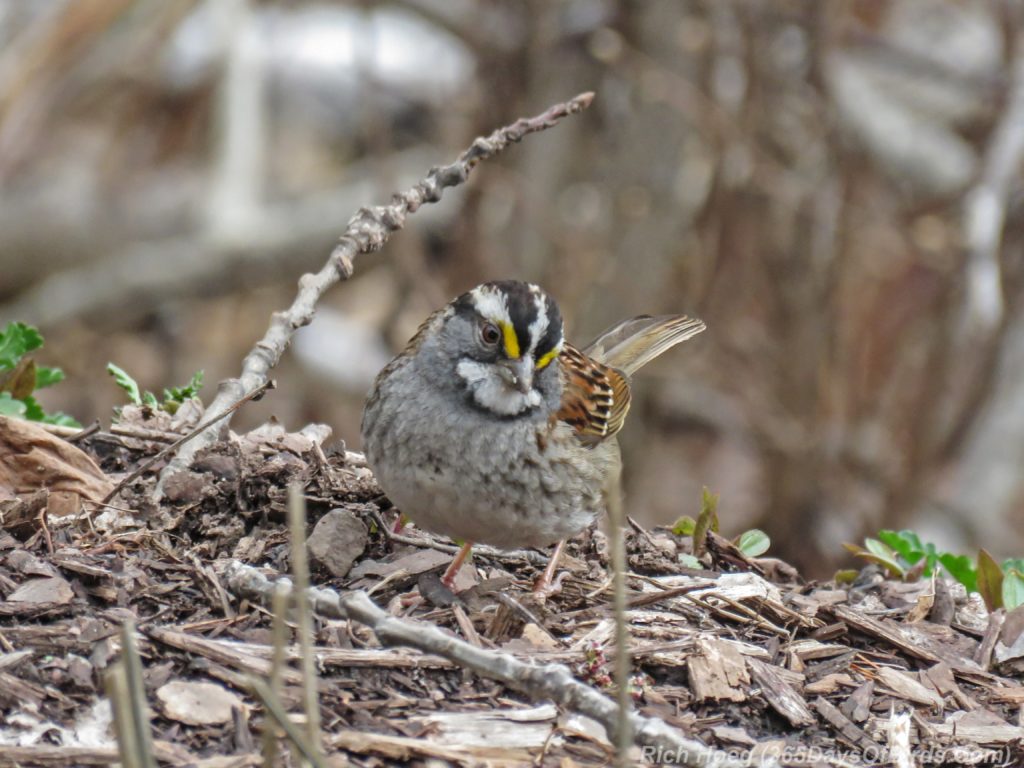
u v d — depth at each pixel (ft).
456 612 22.25
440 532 23.31
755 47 47.29
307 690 16.87
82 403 54.39
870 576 27.63
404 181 54.39
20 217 55.93
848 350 50.85
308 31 63.77
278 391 54.49
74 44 54.60
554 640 22.09
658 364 50.37
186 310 58.34
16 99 54.85
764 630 23.45
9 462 23.82
